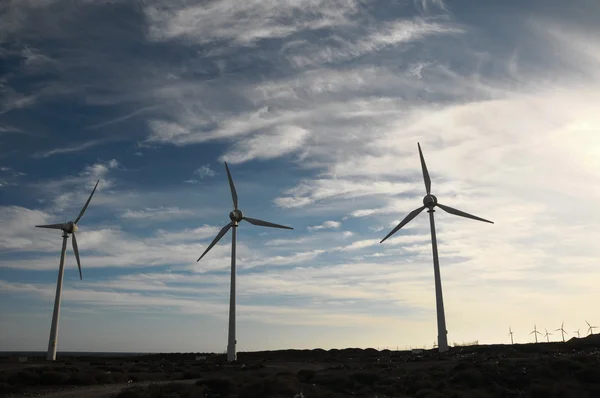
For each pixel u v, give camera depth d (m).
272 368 75.44
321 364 84.25
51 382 58.12
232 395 51.53
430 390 51.91
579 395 50.41
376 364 75.56
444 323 95.50
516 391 52.75
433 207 102.88
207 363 90.75
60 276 110.00
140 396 47.16
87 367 79.38
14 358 100.81
